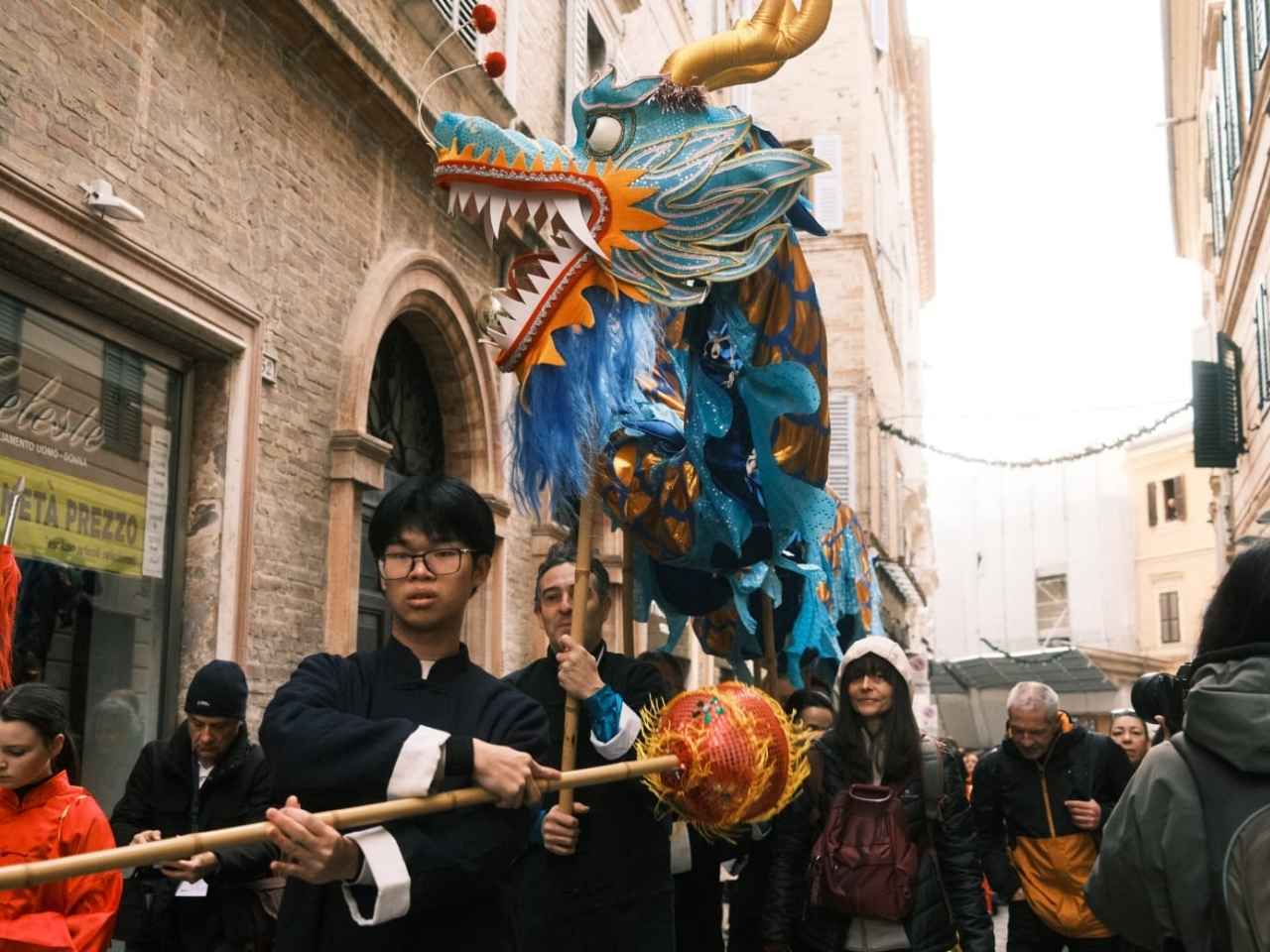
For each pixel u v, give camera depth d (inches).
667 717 129.6
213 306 255.8
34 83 204.2
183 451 260.7
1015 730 218.7
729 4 825.5
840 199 934.4
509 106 403.9
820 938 180.5
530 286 155.3
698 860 210.2
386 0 331.9
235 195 264.8
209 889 185.9
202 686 187.3
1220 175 805.2
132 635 246.1
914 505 1464.1
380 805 87.4
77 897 145.6
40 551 220.2
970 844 183.0
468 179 149.9
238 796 186.7
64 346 226.7
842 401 896.3
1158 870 91.8
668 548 183.6
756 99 970.1
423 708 101.9
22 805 147.9
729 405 174.2
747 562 188.5
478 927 97.5
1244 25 628.7
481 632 379.9
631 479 180.1
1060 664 1332.4
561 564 169.6
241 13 267.9
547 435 153.7
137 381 247.6
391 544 104.4
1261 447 644.7
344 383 306.8
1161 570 1975.9
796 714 262.7
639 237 155.9
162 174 239.6
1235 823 88.8
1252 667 91.4
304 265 292.5
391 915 88.4
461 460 381.7
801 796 183.8
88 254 216.2
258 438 271.0
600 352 155.1
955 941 178.5
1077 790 218.1
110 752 239.5
